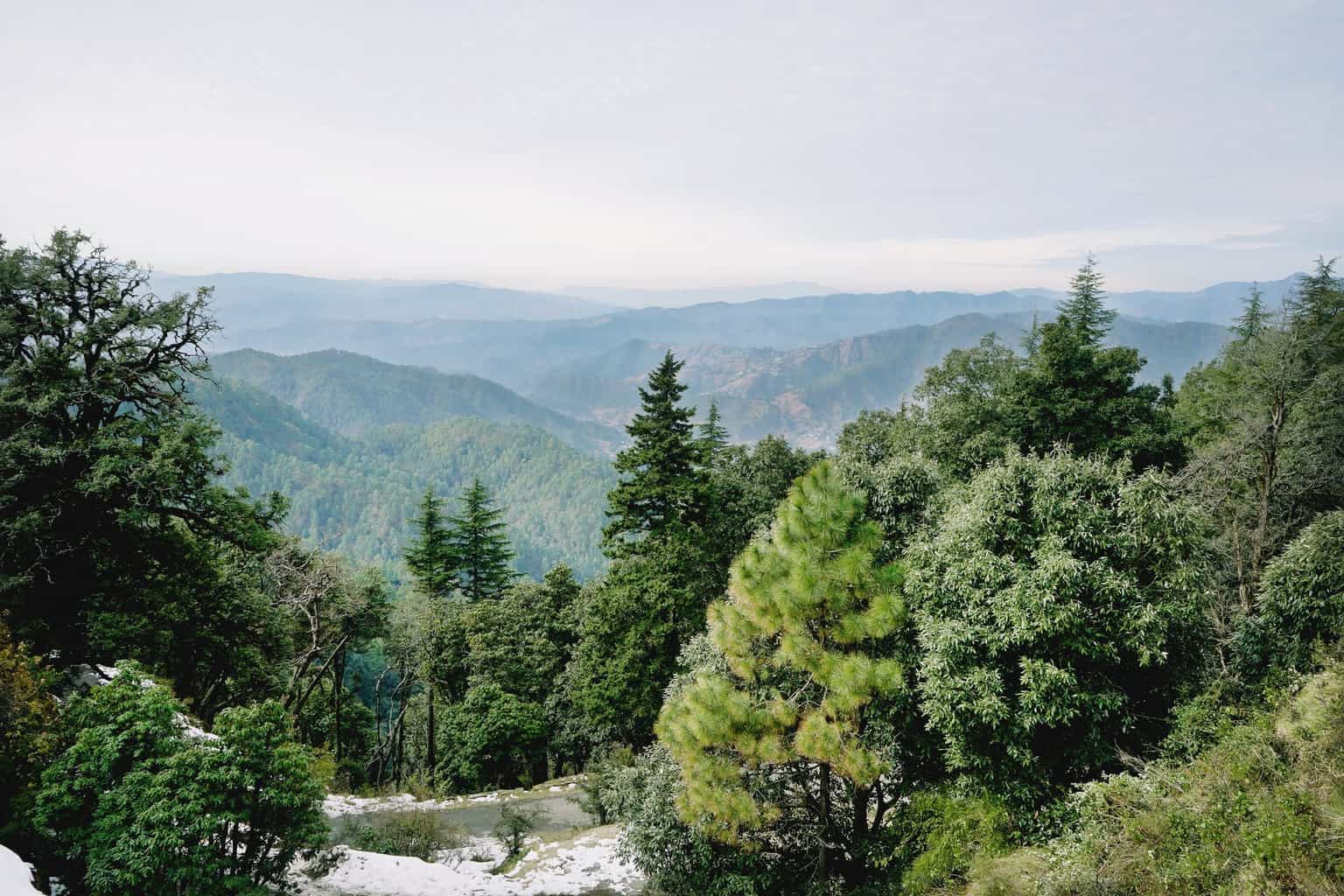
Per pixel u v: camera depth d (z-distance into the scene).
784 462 31.25
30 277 17.98
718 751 12.23
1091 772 11.26
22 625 17.02
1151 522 11.14
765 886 12.37
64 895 9.87
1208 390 34.12
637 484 25.61
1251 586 18.02
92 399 18.94
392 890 14.72
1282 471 21.38
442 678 40.84
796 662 10.73
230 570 24.69
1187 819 8.00
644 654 24.41
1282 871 6.77
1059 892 8.09
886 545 14.41
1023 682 10.55
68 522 18.97
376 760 40.31
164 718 11.10
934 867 10.67
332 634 32.69
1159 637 10.52
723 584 26.33
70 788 10.24
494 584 49.53
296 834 11.26
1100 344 31.05
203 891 10.09
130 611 20.00
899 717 12.48
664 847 13.16
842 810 13.84
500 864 18.55
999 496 11.86
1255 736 9.16
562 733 33.84
